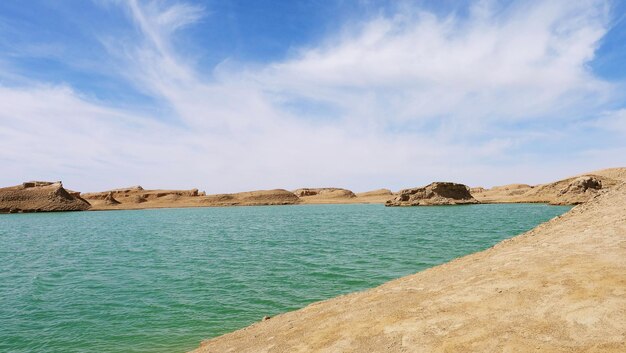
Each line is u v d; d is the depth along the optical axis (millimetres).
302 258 28719
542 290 7176
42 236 55250
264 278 21750
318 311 10875
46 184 173250
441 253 28938
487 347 5613
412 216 82500
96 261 30391
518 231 45125
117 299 18000
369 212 109125
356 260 26859
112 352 11742
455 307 7426
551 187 140500
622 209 15156
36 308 16797
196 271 24672
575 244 10398
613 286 6645
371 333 7113
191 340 12508
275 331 9625
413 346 6145
